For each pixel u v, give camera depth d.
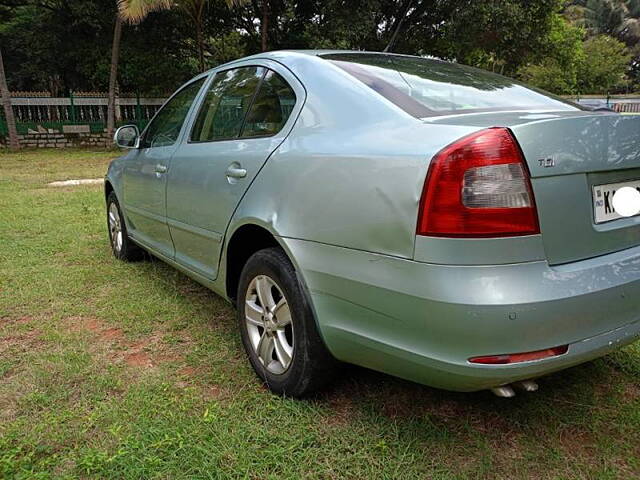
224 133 2.92
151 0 13.61
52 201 7.25
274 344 2.41
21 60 25.53
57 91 23.69
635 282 1.87
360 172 1.91
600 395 2.39
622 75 41.22
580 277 1.74
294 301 2.20
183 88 3.66
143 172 3.76
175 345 2.92
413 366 1.81
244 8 18.58
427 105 2.10
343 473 1.89
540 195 1.70
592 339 1.77
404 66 2.61
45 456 1.97
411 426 2.15
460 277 1.64
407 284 1.74
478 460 1.96
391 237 1.78
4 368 2.61
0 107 17.30
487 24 16.64
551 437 2.10
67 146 18.16
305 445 2.03
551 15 17.16
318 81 2.38
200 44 15.82
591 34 49.16
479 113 2.03
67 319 3.26
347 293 1.96
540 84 33.56
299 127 2.33
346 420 2.19
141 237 3.97
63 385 2.46
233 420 2.18
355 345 1.99
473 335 1.63
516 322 1.62
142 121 19.27
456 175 1.66
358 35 16.55
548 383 2.50
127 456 1.94
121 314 3.32
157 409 2.26
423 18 18.94
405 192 1.75
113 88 17.30
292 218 2.18
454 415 2.23
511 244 1.65
